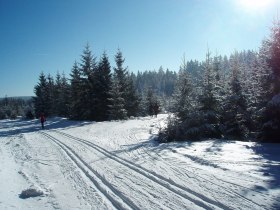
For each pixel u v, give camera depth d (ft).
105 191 29.68
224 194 25.96
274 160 37.68
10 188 33.40
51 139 77.20
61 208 26.16
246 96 69.05
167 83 534.78
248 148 47.70
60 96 197.47
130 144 58.75
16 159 52.24
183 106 68.33
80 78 148.77
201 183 29.53
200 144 53.21
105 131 87.30
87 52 149.28
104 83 147.95
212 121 67.36
